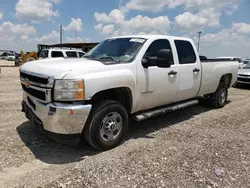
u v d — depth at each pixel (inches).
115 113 149.0
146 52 168.6
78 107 128.0
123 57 163.9
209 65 232.4
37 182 111.1
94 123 138.4
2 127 184.9
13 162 130.0
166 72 179.5
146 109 177.5
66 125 128.0
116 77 144.2
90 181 112.5
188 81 203.8
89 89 131.2
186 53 204.8
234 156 142.1
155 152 145.9
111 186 108.7
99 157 138.4
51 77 128.0
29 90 148.6
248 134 182.9
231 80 279.6
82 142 160.2
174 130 189.2
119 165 128.7
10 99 293.4
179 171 123.0
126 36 191.2
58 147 151.0
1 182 110.5
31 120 152.3
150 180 114.2
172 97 192.4
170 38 192.2
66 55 644.1
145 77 164.1
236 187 109.5
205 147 155.1
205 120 219.9
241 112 253.4
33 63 158.9
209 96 265.7
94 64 145.2
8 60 1722.4
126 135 175.9
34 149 147.3
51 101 129.7
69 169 123.9
